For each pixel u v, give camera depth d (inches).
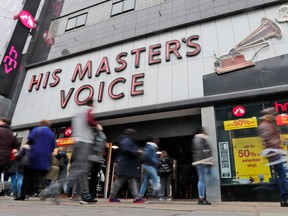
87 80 417.7
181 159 458.9
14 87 483.8
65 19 577.9
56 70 459.2
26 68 505.4
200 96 319.6
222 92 307.7
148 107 341.4
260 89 284.4
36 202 165.0
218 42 343.3
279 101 278.1
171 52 370.3
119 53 413.4
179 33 380.2
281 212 104.9
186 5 431.2
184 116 356.5
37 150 178.4
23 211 86.5
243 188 257.1
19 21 498.3
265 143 168.4
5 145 179.2
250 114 285.1
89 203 168.9
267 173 254.1
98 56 432.8
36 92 460.8
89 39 506.3
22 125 431.5
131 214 83.9
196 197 422.3
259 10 340.8
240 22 344.2
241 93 291.0
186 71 344.5
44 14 610.5
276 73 290.4
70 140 382.9
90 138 171.5
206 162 199.8
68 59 463.5
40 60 526.6
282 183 158.4
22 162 192.9
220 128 293.4
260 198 247.9
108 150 390.3
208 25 364.8
